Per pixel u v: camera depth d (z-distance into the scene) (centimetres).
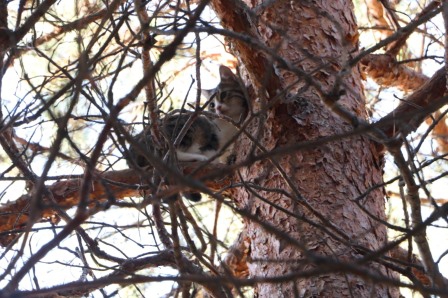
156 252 621
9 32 538
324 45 778
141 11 554
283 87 697
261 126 464
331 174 708
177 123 544
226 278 364
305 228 670
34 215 392
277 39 771
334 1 817
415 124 630
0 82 536
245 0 818
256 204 724
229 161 786
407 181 489
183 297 532
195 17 421
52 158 396
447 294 335
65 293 647
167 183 523
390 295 648
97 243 731
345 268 326
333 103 489
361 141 736
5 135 621
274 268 680
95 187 781
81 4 818
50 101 462
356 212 692
